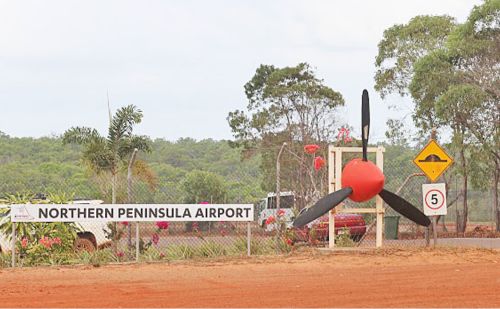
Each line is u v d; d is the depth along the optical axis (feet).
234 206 56.90
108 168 66.03
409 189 89.97
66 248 58.85
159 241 65.92
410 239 88.84
